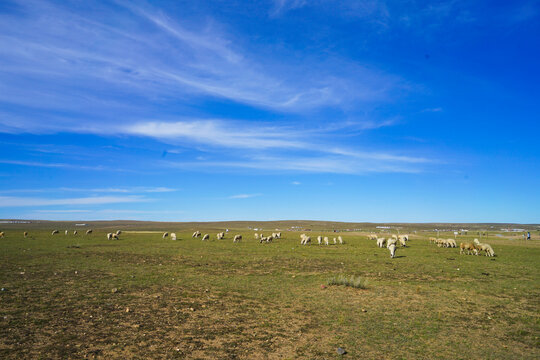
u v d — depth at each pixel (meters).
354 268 29.31
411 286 21.38
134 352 10.38
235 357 10.15
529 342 11.76
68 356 9.96
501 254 42.41
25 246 47.62
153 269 27.80
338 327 13.16
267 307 16.12
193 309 15.52
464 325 13.59
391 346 11.22
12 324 12.76
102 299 17.22
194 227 196.00
